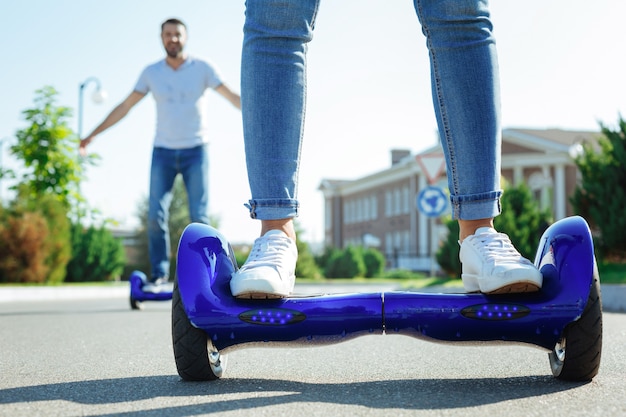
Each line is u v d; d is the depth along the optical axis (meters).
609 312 6.88
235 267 2.38
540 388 2.18
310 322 2.17
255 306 2.19
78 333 4.61
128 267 38.94
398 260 44.19
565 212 36.88
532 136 37.50
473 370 2.67
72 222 21.67
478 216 2.30
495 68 2.33
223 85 6.58
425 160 11.98
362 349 3.40
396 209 47.09
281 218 2.30
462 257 2.32
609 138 10.04
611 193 9.85
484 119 2.29
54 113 16.11
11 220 17.41
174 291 2.28
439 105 2.33
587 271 2.14
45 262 18.12
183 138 6.50
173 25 6.43
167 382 2.38
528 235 11.93
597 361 2.20
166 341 4.00
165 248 7.11
